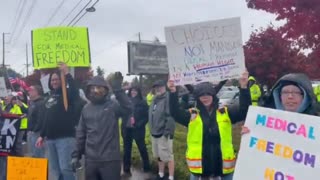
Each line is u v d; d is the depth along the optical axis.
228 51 3.14
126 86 5.91
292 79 2.48
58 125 4.37
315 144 2.34
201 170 3.09
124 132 6.05
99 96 3.82
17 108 7.45
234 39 3.13
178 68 3.21
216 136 3.08
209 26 3.15
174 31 3.20
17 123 4.41
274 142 2.43
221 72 3.15
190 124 3.14
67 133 4.37
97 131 3.79
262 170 2.45
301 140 2.37
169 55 3.21
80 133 3.92
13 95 7.53
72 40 4.40
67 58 4.39
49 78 4.48
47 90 4.98
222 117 3.10
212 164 3.08
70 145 4.38
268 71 8.85
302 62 8.71
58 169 4.48
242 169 2.49
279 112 2.43
